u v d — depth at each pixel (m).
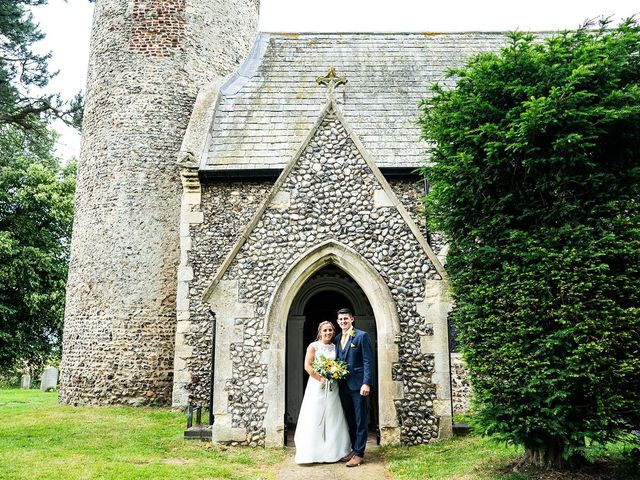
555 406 5.16
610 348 5.03
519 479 5.21
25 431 8.47
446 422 7.30
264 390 7.38
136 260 12.45
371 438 7.93
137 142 13.05
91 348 12.21
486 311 5.71
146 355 12.07
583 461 5.69
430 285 7.62
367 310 10.09
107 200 12.81
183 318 10.46
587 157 5.55
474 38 14.52
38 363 20.47
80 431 8.51
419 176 10.66
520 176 5.80
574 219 5.44
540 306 5.29
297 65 13.55
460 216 6.17
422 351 7.46
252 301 7.60
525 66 5.84
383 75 13.19
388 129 11.60
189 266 10.52
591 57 5.54
